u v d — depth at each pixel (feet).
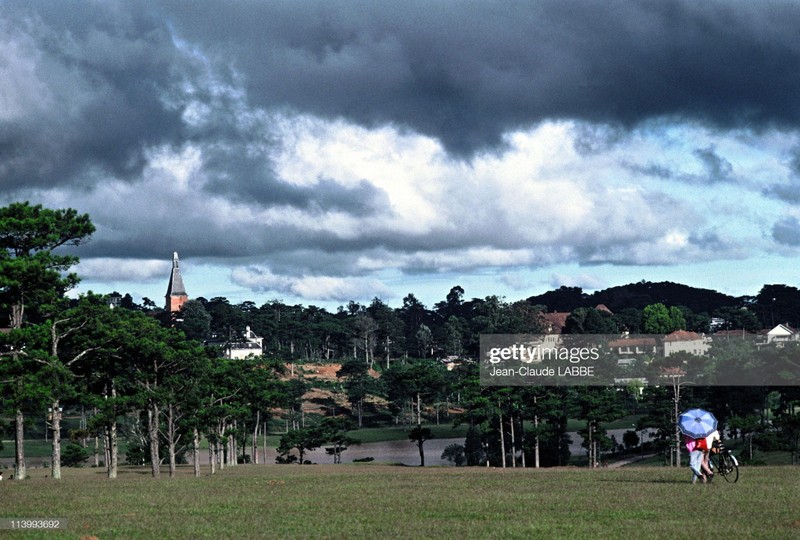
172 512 116.26
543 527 96.17
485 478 179.32
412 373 481.05
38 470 318.86
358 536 92.02
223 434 332.60
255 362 397.19
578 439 543.39
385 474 215.31
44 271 225.15
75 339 240.73
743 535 88.38
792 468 189.57
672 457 401.90
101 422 245.24
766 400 427.33
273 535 93.66
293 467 362.94
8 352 231.30
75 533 97.35
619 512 106.93
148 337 253.03
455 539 89.35
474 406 414.21
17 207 236.22
